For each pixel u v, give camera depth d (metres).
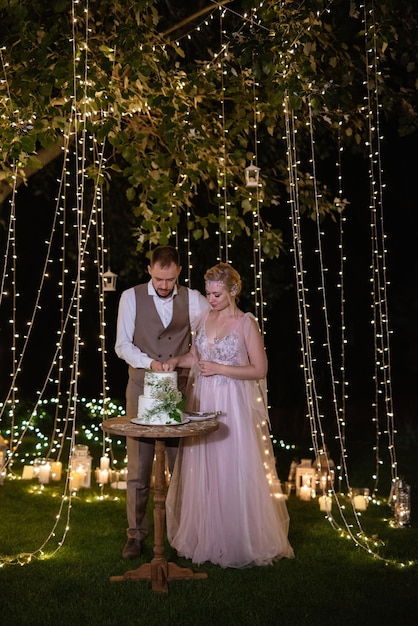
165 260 4.98
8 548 5.30
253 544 4.93
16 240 12.45
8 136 5.94
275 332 13.28
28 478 7.11
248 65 7.01
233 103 8.68
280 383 12.92
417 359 13.20
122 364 13.04
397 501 5.90
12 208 6.76
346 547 5.35
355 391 13.00
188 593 4.55
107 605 4.37
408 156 13.02
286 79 5.89
